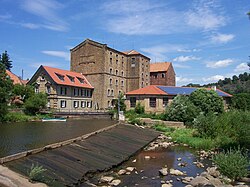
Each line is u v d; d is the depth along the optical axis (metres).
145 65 87.44
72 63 79.88
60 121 49.81
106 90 75.19
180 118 45.50
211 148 27.78
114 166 19.27
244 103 61.34
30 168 14.34
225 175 17.09
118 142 26.23
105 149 22.22
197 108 47.12
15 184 11.95
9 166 14.03
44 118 51.66
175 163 21.78
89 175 16.33
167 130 40.56
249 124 28.22
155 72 91.44
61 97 64.44
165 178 17.20
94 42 76.12
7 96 45.81
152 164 21.11
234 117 32.94
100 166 17.95
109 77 76.56
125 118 52.66
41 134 30.78
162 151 26.88
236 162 16.92
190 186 15.34
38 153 16.91
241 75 134.25
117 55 80.75
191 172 19.09
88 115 60.22
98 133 27.84
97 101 75.06
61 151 18.39
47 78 64.12
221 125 31.84
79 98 71.00
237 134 28.91
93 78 76.06
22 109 53.66
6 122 44.50
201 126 33.53
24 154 15.77
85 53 77.69
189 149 28.09
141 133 34.81
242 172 16.70
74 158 17.81
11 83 50.09
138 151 26.16
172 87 65.12
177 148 28.58
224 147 27.50
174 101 47.97
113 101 77.94
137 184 15.73
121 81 82.44
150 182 16.23
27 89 59.56
